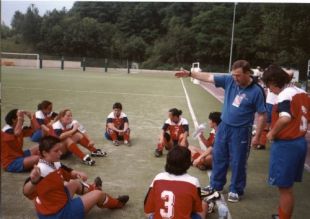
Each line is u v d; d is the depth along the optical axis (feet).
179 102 50.47
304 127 12.80
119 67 162.71
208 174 19.76
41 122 23.11
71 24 183.42
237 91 15.83
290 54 80.84
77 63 154.20
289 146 12.56
